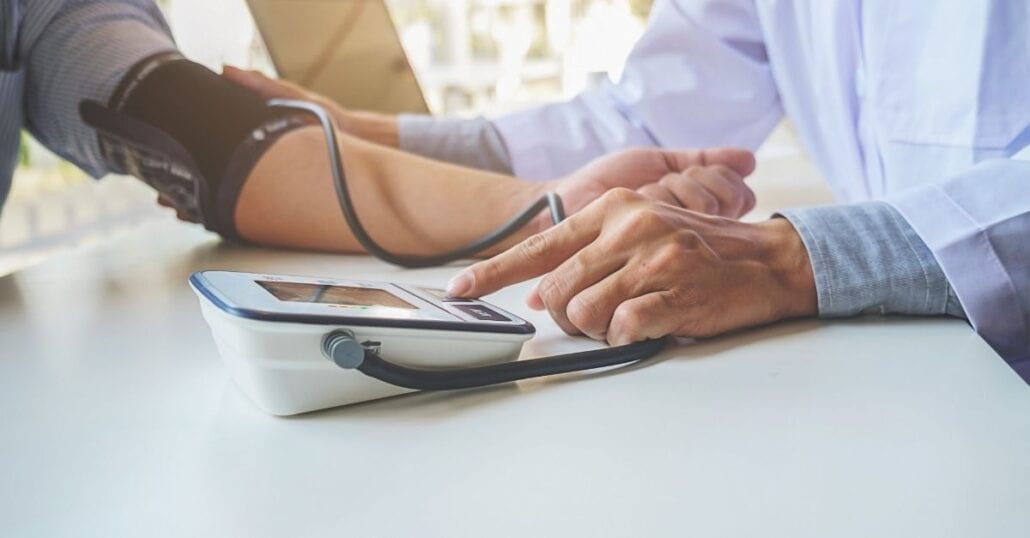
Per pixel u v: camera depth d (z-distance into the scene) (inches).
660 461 11.5
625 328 16.2
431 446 12.3
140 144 25.7
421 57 69.2
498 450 12.0
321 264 25.2
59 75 25.8
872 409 13.3
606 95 35.6
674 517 9.9
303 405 13.4
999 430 12.4
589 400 14.0
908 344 16.7
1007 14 22.9
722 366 15.6
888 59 26.4
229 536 9.8
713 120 35.1
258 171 25.7
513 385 14.9
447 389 14.3
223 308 12.8
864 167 30.9
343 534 9.7
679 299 16.5
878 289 18.3
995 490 10.5
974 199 18.5
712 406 13.6
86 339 18.1
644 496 10.5
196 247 28.9
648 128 34.4
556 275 17.6
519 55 69.8
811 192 38.4
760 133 36.9
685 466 11.3
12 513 10.4
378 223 25.4
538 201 24.3
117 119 25.4
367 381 13.7
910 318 18.8
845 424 12.7
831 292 18.1
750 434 12.4
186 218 27.7
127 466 11.8
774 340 17.3
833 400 13.7
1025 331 17.8
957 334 17.4
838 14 28.9
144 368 16.1
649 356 16.2
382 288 17.0
